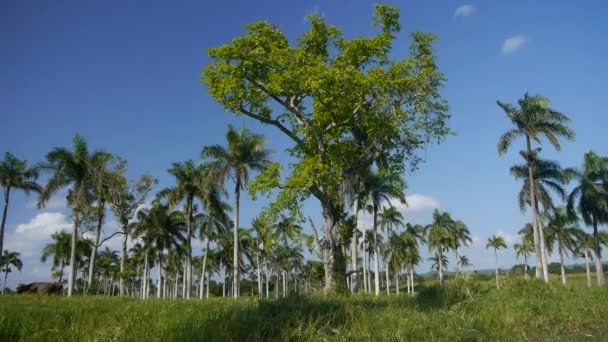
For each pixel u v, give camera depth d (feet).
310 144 70.28
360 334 28.63
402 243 260.42
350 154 71.56
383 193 153.79
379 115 69.21
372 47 67.46
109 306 44.86
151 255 236.84
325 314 31.63
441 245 259.39
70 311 37.17
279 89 65.05
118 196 148.97
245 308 34.17
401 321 32.07
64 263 243.60
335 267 66.85
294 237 67.26
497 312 37.14
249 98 69.82
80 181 142.72
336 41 72.23
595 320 37.65
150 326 29.63
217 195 164.45
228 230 193.67
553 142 131.95
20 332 28.07
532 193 140.26
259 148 141.08
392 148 72.18
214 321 28.94
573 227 192.34
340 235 71.72
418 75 70.18
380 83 66.28
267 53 67.62
